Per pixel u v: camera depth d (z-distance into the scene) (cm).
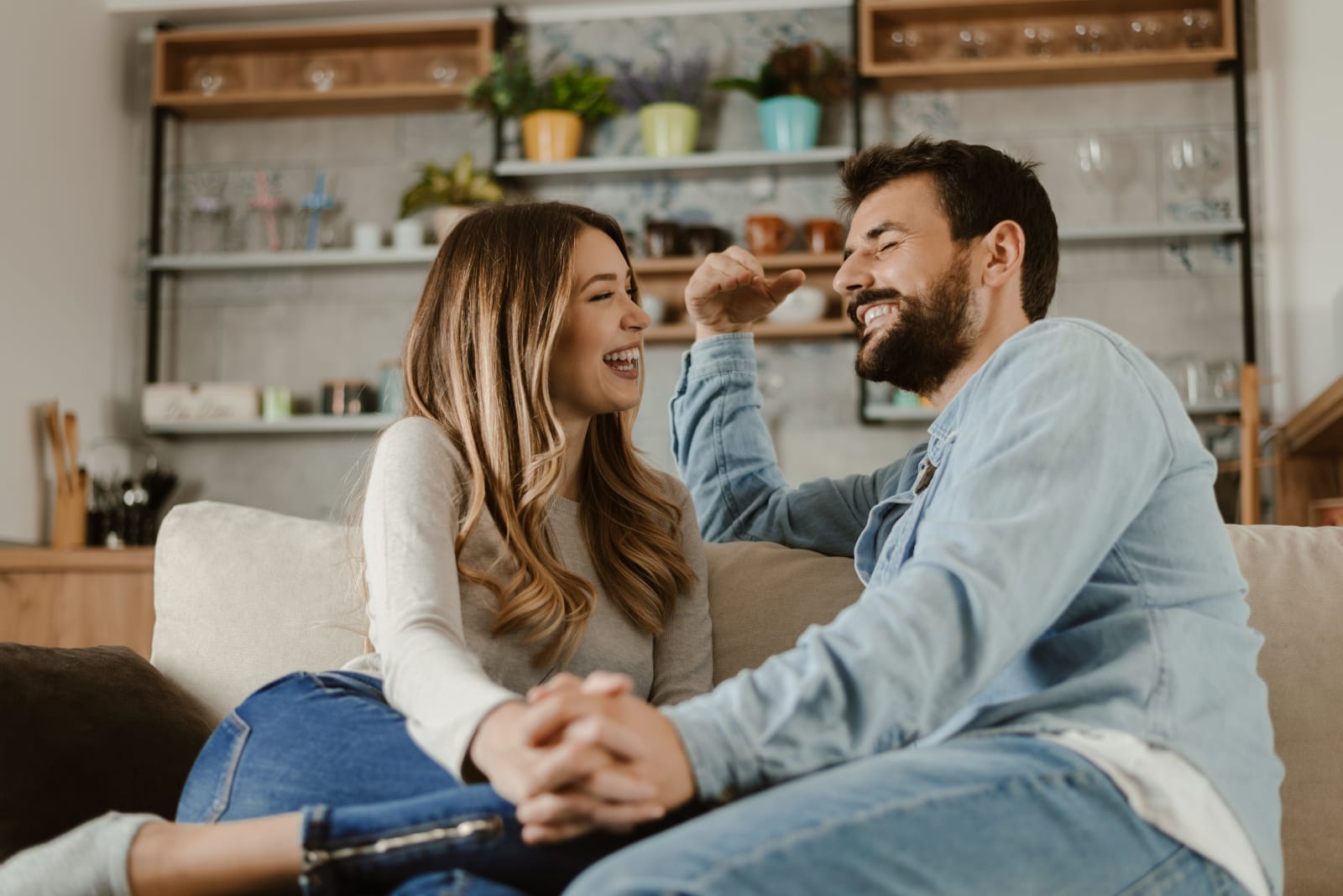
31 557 339
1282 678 143
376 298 454
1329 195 405
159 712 149
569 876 95
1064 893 93
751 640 157
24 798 129
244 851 100
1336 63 408
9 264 399
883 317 146
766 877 81
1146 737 99
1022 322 145
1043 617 100
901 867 86
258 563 167
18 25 405
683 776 90
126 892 102
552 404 148
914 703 94
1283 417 400
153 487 423
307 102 447
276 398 438
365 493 136
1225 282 412
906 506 143
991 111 429
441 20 448
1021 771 95
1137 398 111
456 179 425
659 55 448
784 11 443
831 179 434
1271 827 103
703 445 184
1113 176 417
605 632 142
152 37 470
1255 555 151
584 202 443
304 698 119
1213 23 405
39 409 412
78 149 437
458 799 97
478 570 134
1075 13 422
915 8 420
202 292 461
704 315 187
